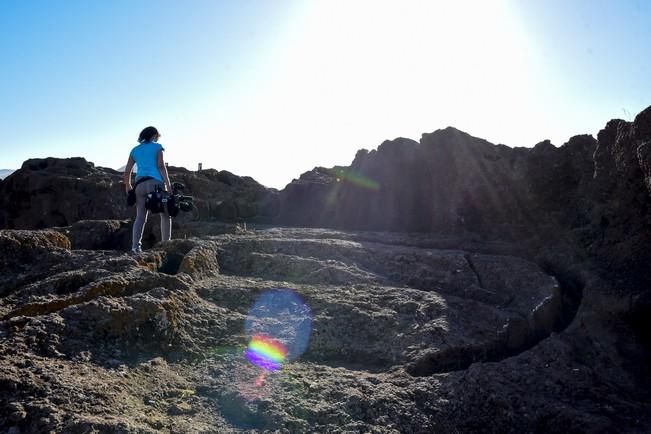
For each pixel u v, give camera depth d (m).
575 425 3.96
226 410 3.68
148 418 3.34
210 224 9.85
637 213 6.44
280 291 5.66
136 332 4.29
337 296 5.61
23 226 14.95
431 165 9.83
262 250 7.03
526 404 4.13
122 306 4.38
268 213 13.67
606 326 5.41
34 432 3.05
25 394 3.28
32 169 16.25
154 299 4.56
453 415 3.93
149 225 9.27
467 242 8.20
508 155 9.22
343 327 5.03
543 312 5.63
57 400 3.28
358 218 10.76
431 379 4.27
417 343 4.77
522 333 5.32
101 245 8.80
